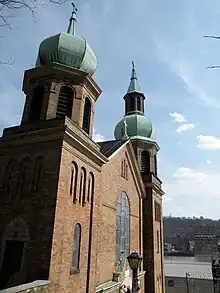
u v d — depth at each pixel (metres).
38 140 16.44
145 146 34.19
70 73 19.42
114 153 24.67
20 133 16.92
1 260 14.98
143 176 32.91
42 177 15.65
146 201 32.28
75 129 17.41
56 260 13.96
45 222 14.44
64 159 15.77
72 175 16.72
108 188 22.83
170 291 61.03
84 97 19.84
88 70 20.58
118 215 24.58
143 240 30.91
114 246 22.94
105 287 19.45
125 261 24.81
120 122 36.16
